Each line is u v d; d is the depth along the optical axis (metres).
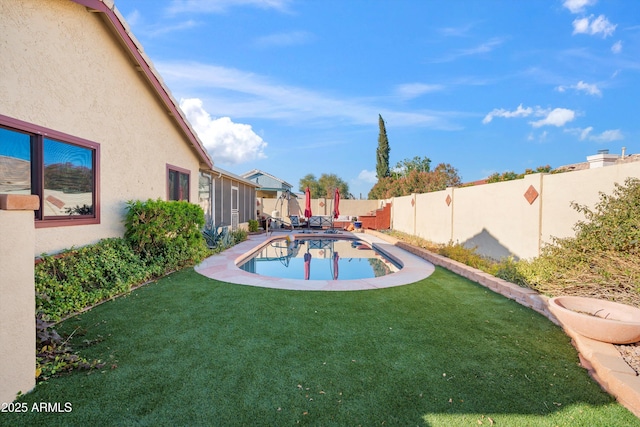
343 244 16.81
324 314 5.03
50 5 5.52
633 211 4.90
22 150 5.16
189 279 7.08
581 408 2.82
